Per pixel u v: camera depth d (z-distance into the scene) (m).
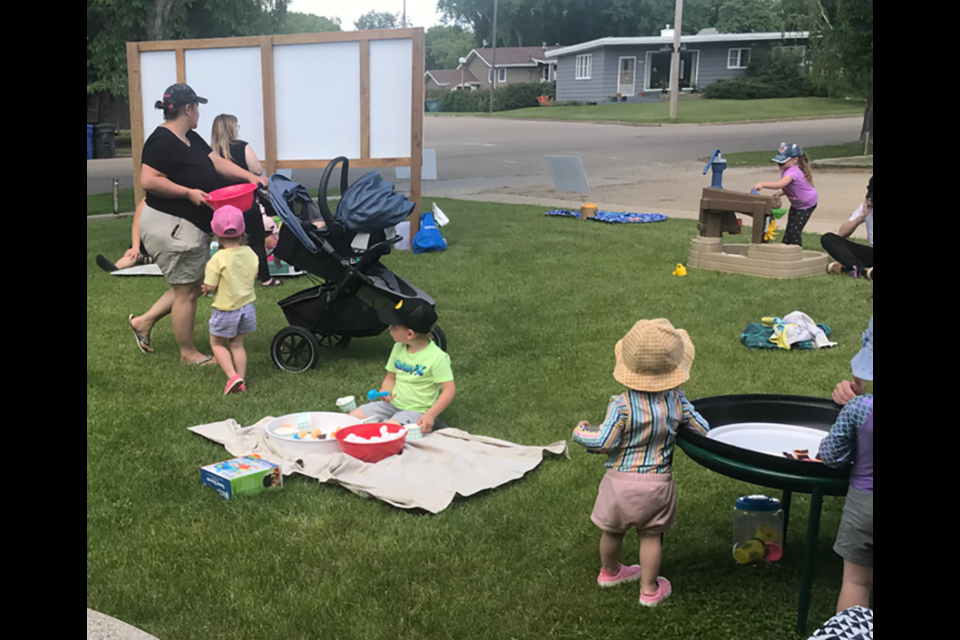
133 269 9.83
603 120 41.00
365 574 3.38
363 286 6.20
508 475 4.31
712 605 3.18
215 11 35.12
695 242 10.01
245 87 11.18
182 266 6.06
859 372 3.21
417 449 4.63
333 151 11.13
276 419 4.95
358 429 4.63
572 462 4.55
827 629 2.38
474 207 15.91
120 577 3.33
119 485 4.15
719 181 10.04
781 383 5.84
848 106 42.16
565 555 3.57
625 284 9.03
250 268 5.69
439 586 3.31
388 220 6.17
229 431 4.84
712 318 7.59
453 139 34.41
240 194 6.07
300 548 3.58
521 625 3.05
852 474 2.79
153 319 6.47
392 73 10.78
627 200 17.44
